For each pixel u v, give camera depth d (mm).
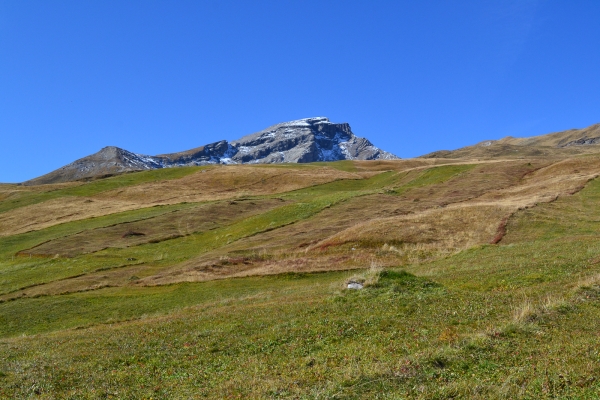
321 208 75125
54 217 94250
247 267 48625
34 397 14945
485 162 113312
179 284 43844
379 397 11352
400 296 22250
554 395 10438
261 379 13969
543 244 38969
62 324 34469
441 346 14641
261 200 94000
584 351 12781
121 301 39781
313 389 12242
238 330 20516
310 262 46719
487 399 10594
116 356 18891
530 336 14750
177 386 14734
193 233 74188
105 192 118062
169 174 138375
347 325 18844
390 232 52688
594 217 52125
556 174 87688
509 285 23359
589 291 19094
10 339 27719
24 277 54750
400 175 114625
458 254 41844
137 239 71812
